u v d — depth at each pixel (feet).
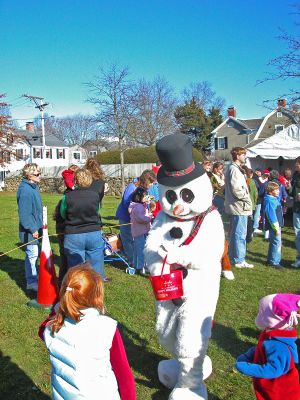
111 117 93.15
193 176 11.15
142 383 12.82
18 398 12.14
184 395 10.87
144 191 23.36
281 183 39.40
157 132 155.53
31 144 174.40
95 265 18.01
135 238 23.59
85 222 17.49
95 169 21.71
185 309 10.85
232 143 179.22
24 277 23.57
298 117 53.72
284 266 25.84
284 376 9.49
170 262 10.84
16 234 38.04
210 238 11.18
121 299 19.53
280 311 9.39
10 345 15.19
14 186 122.52
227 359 14.15
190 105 188.44
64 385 7.92
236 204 24.41
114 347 8.38
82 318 8.02
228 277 22.62
